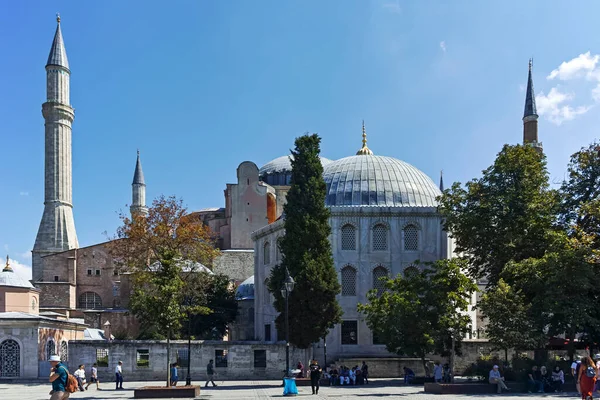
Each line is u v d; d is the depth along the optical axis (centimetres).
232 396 3325
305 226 4659
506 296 3609
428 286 3628
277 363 4925
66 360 5759
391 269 5403
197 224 6316
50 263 8162
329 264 4672
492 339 3612
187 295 5872
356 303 5338
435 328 3572
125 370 4850
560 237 3894
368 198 5638
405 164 6128
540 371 3519
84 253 8244
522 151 4541
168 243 6075
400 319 3753
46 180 9956
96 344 4844
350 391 3588
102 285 8212
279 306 4650
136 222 6194
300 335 4534
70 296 7931
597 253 3688
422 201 5731
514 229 4366
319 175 4828
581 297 3734
